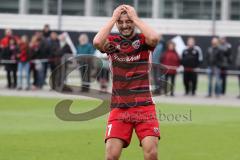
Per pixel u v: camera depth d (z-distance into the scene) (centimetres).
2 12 12038
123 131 2806
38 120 5534
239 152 4166
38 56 8294
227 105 6950
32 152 4088
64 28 10956
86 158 3928
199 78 11088
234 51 9825
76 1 11681
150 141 2767
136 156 4006
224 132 4975
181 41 9775
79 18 10969
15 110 6200
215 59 7981
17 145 4316
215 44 8038
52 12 11825
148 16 11500
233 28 10844
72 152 4106
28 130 4981
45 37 8700
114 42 2823
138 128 2803
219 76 8025
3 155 3978
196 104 6944
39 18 11194
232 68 9619
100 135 4762
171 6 11506
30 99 7138
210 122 5534
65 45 8244
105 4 11388
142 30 2780
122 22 2806
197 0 11488
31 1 11806
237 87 9725
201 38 10044
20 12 11712
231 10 11406
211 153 4125
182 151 4184
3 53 8356
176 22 10969
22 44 8288
